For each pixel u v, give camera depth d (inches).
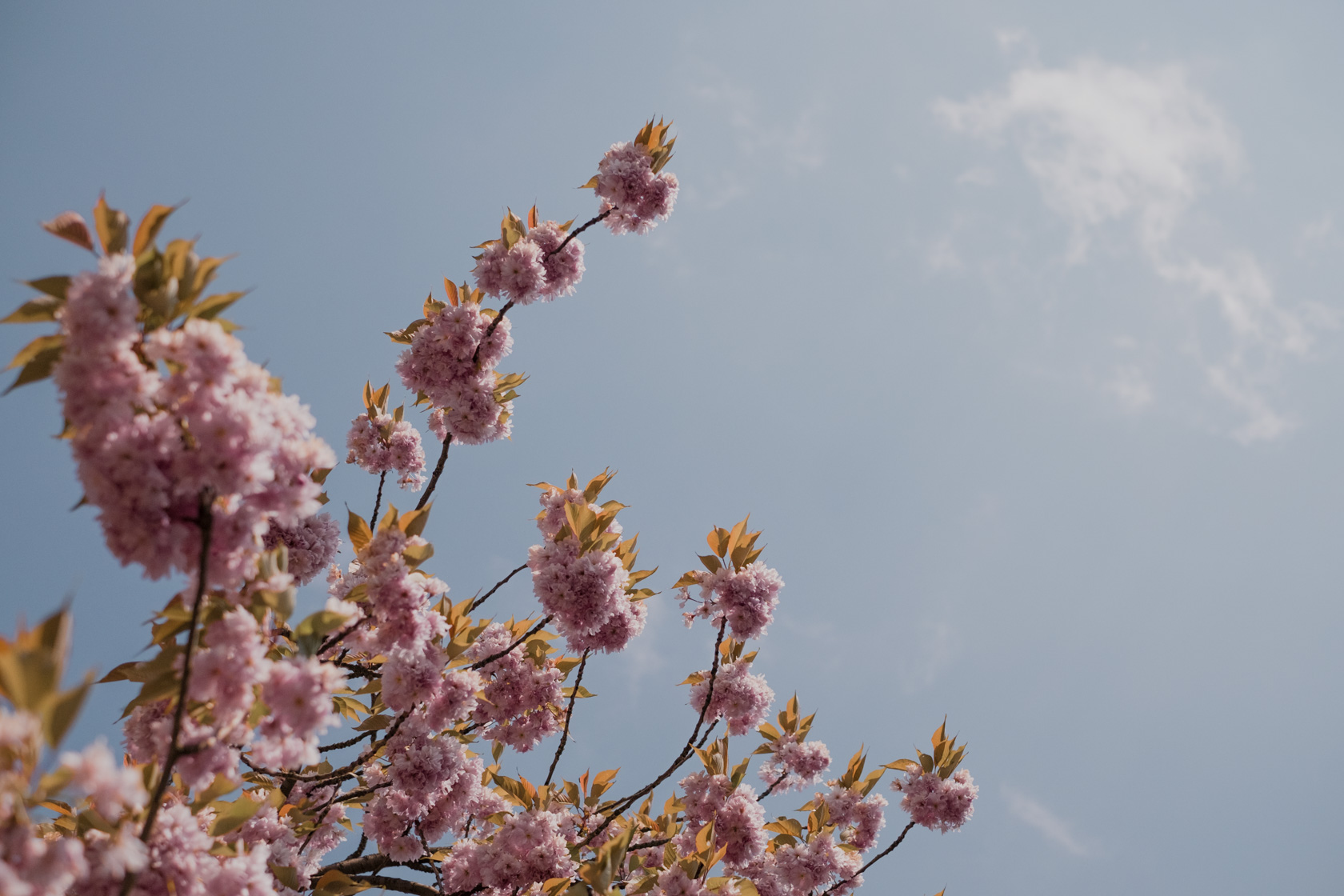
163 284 127.3
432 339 245.0
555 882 214.5
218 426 116.6
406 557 175.2
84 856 121.7
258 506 127.4
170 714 145.2
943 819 304.8
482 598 243.1
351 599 175.3
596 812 262.7
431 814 221.6
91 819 129.2
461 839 257.4
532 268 248.4
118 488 115.0
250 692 128.0
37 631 94.7
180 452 116.8
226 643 126.7
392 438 294.0
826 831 283.6
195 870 126.8
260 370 127.8
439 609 206.1
